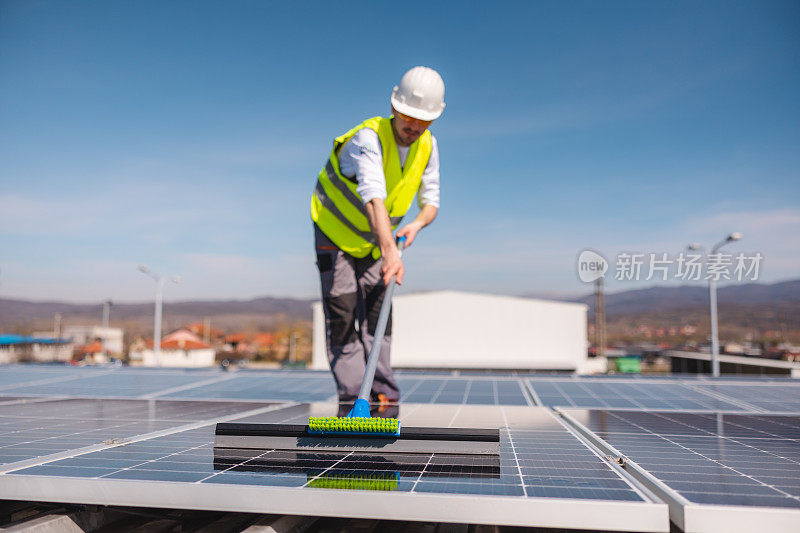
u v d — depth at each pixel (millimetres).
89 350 93500
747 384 8227
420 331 51031
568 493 2467
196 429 4156
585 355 50156
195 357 88125
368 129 4812
